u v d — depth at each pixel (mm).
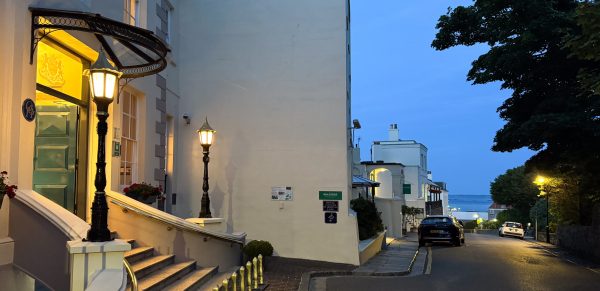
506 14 16234
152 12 11383
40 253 5879
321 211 13211
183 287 7680
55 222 5793
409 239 25688
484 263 15406
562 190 22781
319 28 13656
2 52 6199
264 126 13648
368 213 16625
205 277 8953
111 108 8852
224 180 13625
